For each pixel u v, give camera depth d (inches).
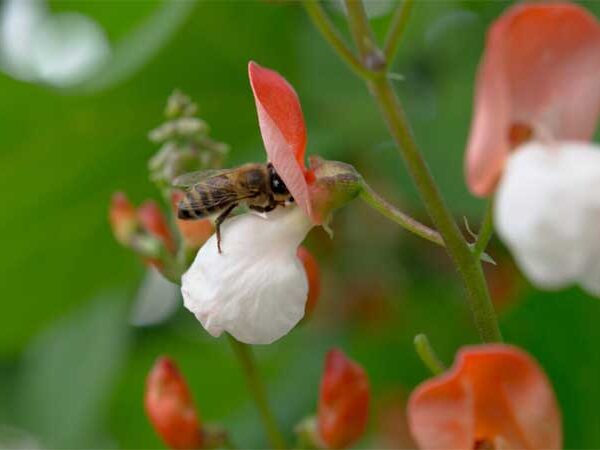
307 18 10.5
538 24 6.7
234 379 11.5
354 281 10.7
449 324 10.7
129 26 11.3
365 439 11.0
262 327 7.2
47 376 11.1
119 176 10.6
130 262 11.0
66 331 11.2
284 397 10.9
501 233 6.6
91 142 10.3
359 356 10.9
